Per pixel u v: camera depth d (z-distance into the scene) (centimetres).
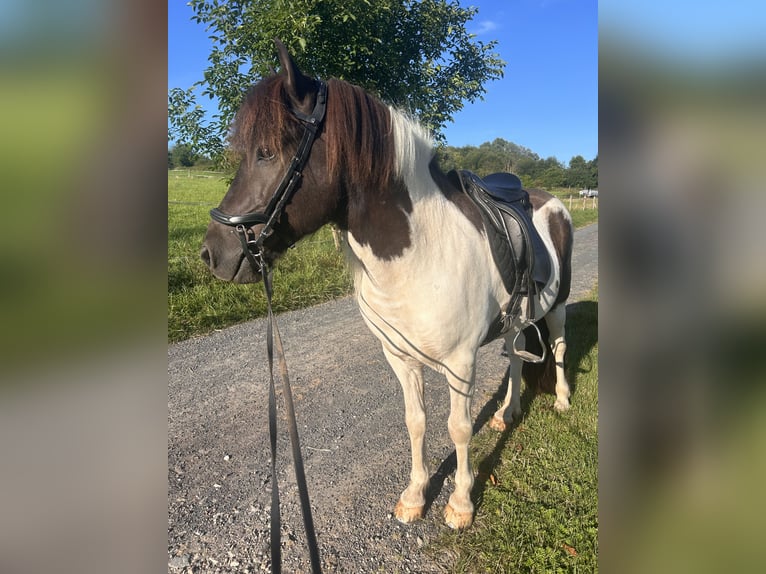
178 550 207
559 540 205
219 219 156
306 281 639
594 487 238
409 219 174
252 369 397
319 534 216
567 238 297
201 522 223
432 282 178
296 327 507
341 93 159
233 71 538
